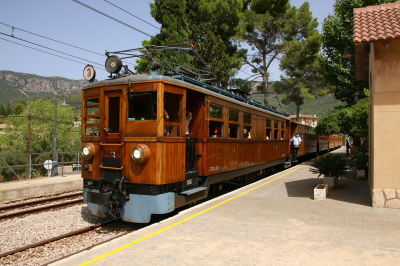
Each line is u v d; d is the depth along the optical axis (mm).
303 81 32062
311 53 26906
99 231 6605
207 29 23234
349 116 14227
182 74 7633
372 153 7180
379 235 4820
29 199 10422
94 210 6832
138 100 6336
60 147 36562
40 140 36562
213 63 22422
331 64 19000
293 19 26406
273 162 14234
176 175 6457
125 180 6203
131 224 7086
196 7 24031
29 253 5434
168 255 4109
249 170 11047
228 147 9016
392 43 6645
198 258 3998
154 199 6004
